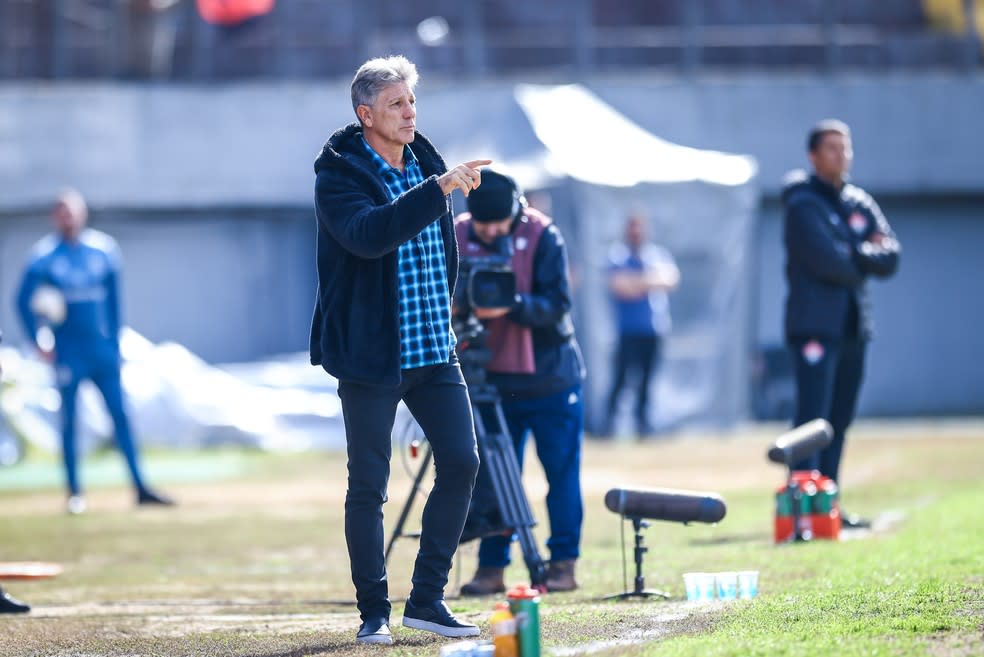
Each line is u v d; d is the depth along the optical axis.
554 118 71.00
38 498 50.31
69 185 80.19
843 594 20.55
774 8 89.19
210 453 69.06
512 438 25.91
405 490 46.00
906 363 86.56
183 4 82.81
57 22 81.69
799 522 30.50
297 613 23.89
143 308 81.12
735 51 86.12
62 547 36.12
